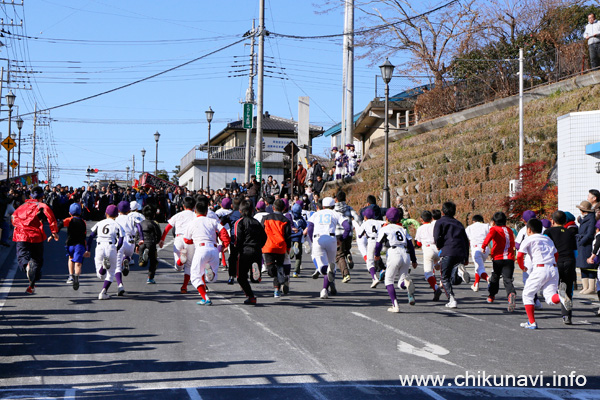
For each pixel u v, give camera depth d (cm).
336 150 3525
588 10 3581
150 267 1449
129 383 696
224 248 1193
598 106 2467
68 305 1167
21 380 709
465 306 1230
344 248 1480
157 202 3503
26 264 1229
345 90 3681
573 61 2858
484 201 2447
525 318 1118
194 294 1318
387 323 1040
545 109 2734
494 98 3284
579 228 1380
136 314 1088
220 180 5591
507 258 1168
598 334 986
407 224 1556
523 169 2155
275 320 1049
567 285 1093
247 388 678
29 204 1246
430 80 4094
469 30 3859
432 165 2986
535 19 3672
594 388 702
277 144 5925
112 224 1242
